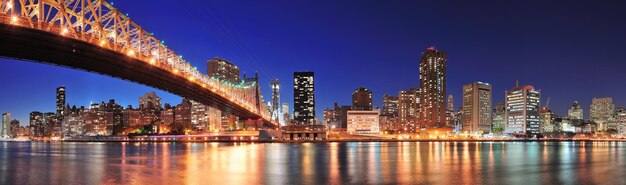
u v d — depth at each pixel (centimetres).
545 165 8175
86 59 9975
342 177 6278
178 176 6341
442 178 6191
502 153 12156
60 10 8788
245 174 6581
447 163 8438
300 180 5972
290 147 16250
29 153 13025
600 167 7844
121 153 12269
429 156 10531
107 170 7162
